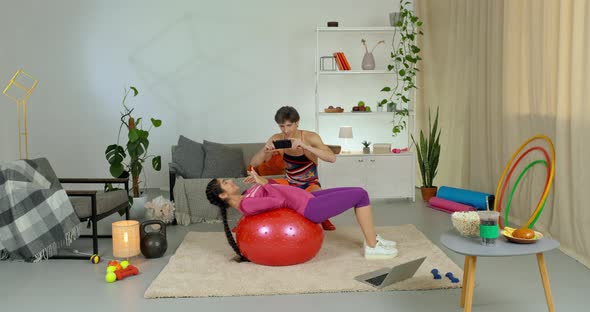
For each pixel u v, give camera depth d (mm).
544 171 3971
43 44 6668
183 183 4789
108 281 3143
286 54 6730
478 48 5156
